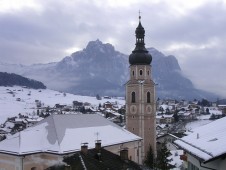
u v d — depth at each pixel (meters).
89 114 76.75
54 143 60.44
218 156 17.98
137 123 103.88
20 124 182.38
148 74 105.94
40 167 59.69
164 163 76.69
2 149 59.69
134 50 106.81
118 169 45.03
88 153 46.66
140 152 82.12
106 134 73.06
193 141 24.03
